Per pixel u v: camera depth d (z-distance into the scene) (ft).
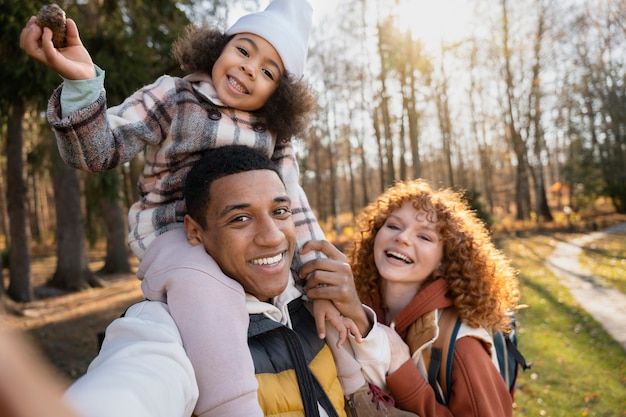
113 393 2.48
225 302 4.17
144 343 3.33
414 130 75.56
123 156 4.66
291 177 5.97
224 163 4.55
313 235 5.92
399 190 7.95
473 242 7.16
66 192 46.52
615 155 110.52
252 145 5.38
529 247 68.80
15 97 32.45
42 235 102.99
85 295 43.11
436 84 88.79
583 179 114.21
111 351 3.40
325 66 93.35
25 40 3.80
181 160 5.17
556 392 21.09
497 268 7.33
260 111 5.54
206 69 5.57
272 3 5.91
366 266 8.01
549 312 34.37
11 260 38.99
